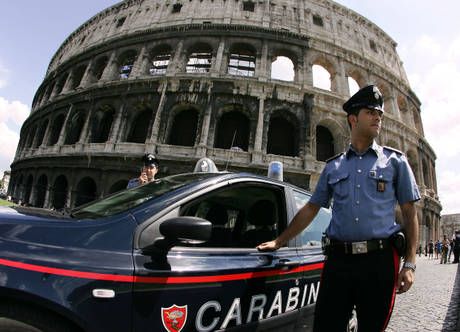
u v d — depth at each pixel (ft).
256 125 76.18
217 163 71.82
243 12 92.12
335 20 99.96
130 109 84.48
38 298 6.01
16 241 6.66
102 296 6.49
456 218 165.58
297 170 71.87
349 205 8.54
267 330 9.65
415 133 99.40
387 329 18.57
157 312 7.04
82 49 112.37
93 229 7.58
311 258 12.61
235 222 12.10
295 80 84.38
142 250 7.52
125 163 77.00
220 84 79.61
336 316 8.32
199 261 8.46
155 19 97.76
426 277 43.57
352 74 95.25
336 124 81.15
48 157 91.91
